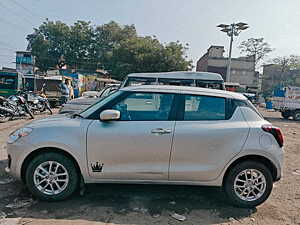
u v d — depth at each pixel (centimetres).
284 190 443
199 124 353
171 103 364
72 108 761
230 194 361
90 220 314
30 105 1365
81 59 6172
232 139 350
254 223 325
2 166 488
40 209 334
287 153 754
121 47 4453
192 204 369
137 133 345
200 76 823
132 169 349
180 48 4203
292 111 1988
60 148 344
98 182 355
